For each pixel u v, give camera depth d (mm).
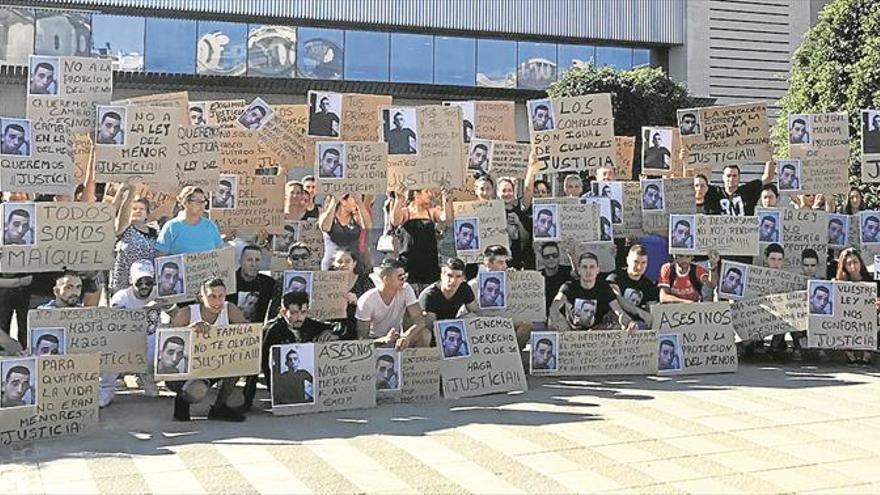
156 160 8391
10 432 6297
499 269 8719
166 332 6859
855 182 15844
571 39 30141
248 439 6418
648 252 10062
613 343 8812
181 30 26359
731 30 31047
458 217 9086
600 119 10000
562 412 7266
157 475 5496
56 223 7547
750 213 10719
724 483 5387
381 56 28297
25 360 6398
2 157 7715
